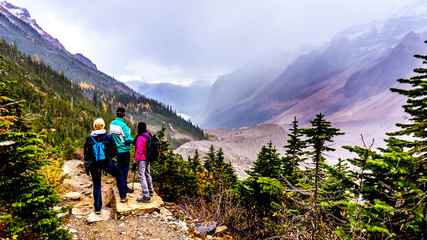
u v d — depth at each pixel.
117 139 5.12
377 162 3.58
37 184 3.05
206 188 7.74
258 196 7.27
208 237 4.45
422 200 3.73
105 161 4.59
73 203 5.36
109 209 5.13
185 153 76.69
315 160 5.21
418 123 4.35
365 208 4.02
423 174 3.75
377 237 3.92
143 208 5.02
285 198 5.94
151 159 5.38
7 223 2.75
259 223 5.62
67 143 12.36
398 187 4.27
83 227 4.22
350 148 3.99
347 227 4.15
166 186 7.15
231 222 5.43
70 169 8.72
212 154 22.02
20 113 4.43
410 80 4.58
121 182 5.04
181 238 4.23
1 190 2.82
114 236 4.03
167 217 4.99
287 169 9.13
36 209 2.96
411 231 4.11
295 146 9.98
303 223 4.34
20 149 2.91
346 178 4.24
